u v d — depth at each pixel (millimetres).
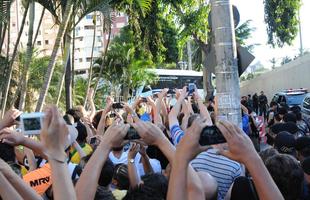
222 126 2248
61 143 2117
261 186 2203
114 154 4828
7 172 2240
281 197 2186
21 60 23031
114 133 2523
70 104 18234
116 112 6645
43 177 4258
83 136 6188
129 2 21484
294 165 3373
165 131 6375
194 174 2619
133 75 32188
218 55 7242
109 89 33594
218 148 2404
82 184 2414
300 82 33719
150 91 32406
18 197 2059
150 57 29891
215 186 3127
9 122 2773
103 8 14406
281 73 40062
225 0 7219
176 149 2344
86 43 74000
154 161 4738
